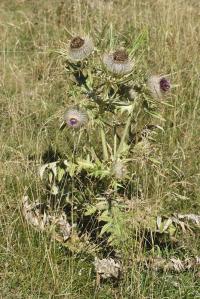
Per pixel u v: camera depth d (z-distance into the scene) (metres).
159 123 6.24
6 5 9.72
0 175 5.31
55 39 7.81
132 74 4.47
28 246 4.75
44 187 5.20
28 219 4.87
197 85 6.88
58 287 4.40
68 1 8.76
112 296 4.40
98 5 8.45
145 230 4.75
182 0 8.23
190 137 6.03
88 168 4.57
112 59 4.24
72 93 4.50
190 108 6.55
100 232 4.72
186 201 5.34
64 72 6.84
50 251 4.59
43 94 6.81
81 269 4.57
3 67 7.43
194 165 5.80
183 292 4.44
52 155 5.60
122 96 4.49
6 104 6.67
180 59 7.16
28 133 6.13
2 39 8.17
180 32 7.68
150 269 4.51
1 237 4.80
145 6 8.25
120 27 7.87
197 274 4.58
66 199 4.77
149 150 4.77
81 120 4.36
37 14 9.02
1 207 4.91
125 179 5.09
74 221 4.92
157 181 5.20
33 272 4.52
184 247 4.78
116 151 4.78
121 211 4.64
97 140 5.85
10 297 4.36
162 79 4.37
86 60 4.46
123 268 4.44
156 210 4.70
